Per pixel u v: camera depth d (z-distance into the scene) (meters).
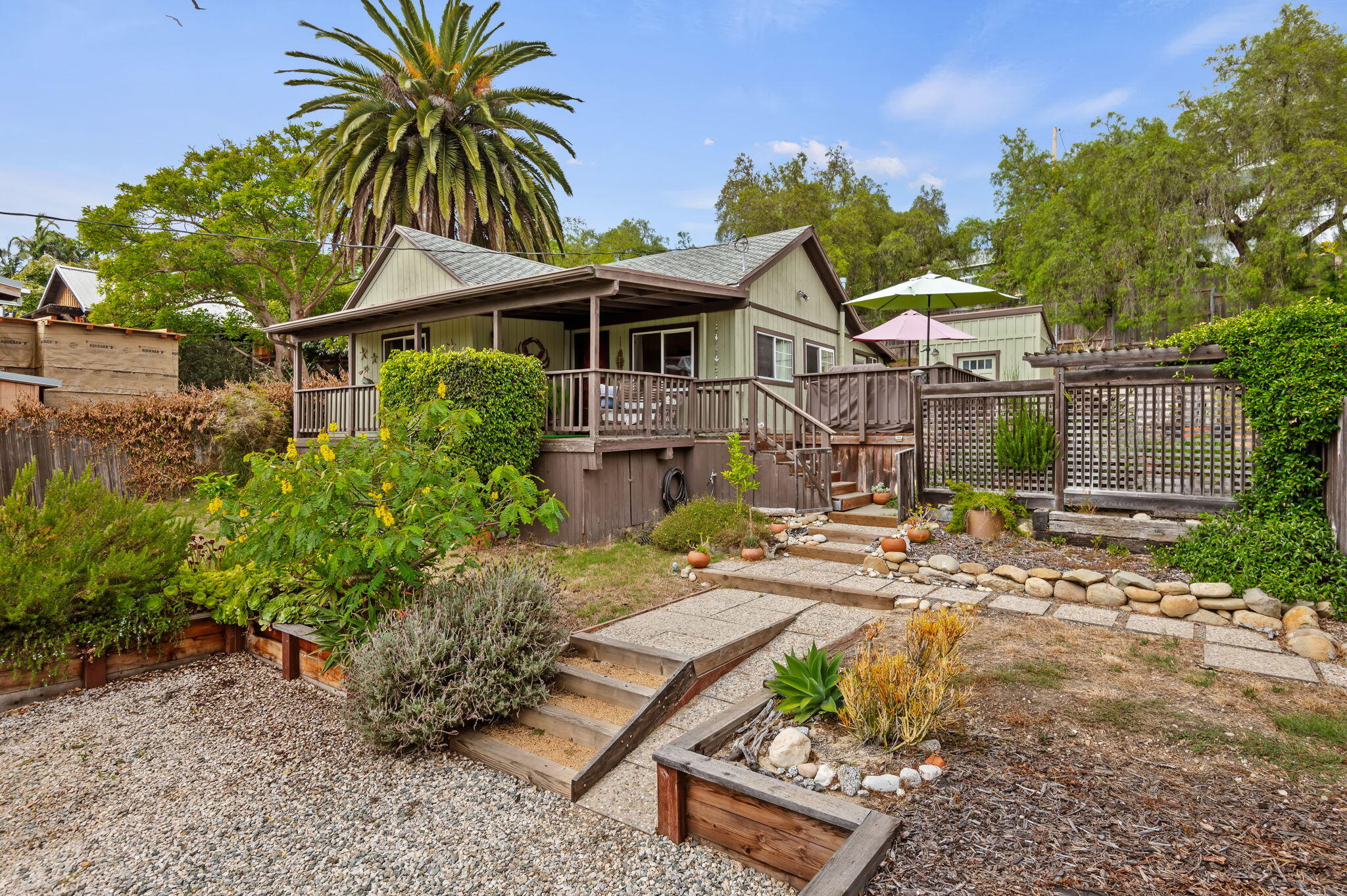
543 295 9.91
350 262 23.69
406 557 4.61
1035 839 2.41
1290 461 5.47
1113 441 6.60
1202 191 20.89
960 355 17.59
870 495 9.28
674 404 10.36
